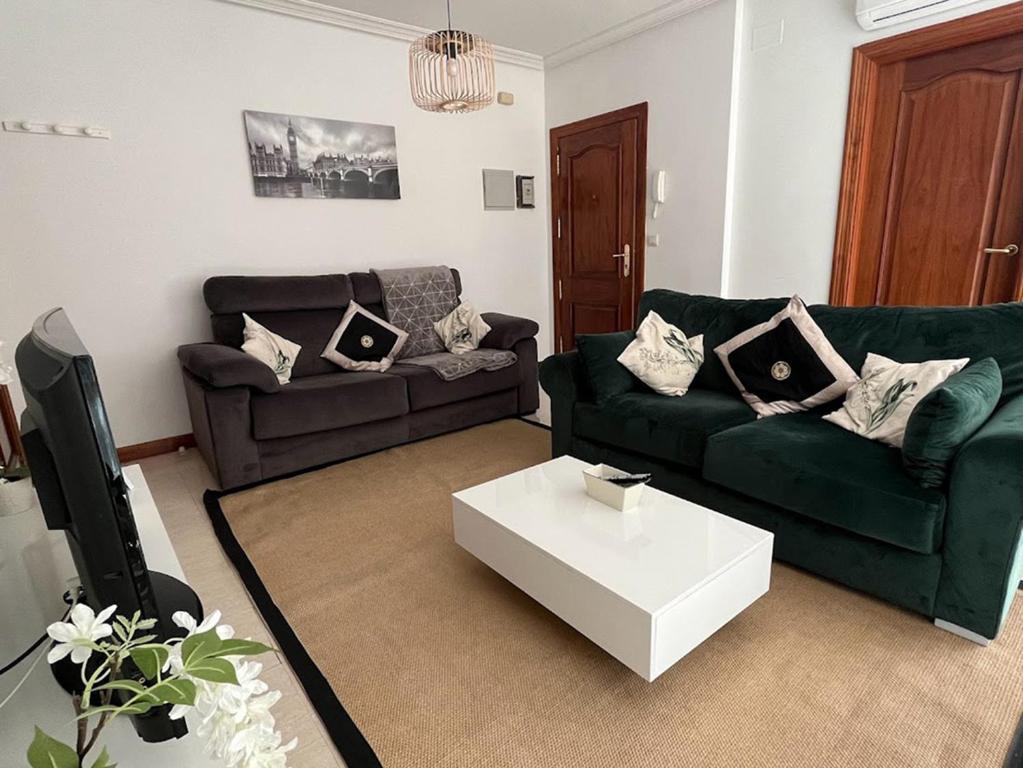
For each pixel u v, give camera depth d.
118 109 2.94
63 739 0.82
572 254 4.90
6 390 1.64
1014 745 1.20
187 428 3.39
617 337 2.74
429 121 4.11
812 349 2.21
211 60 3.18
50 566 1.32
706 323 2.74
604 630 1.34
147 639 0.55
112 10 2.86
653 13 3.73
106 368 3.10
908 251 3.10
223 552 2.14
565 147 4.72
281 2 3.29
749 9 3.41
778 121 3.40
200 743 0.80
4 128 2.68
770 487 1.84
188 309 3.30
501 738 1.28
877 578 1.65
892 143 3.05
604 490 1.74
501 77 4.50
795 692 1.37
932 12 2.74
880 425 1.84
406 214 4.11
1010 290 2.81
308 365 3.36
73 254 2.93
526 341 3.72
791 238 3.46
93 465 0.74
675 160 3.94
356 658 1.55
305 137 3.55
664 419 2.25
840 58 3.08
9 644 1.04
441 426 3.38
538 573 1.52
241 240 3.43
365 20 3.61
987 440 1.40
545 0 3.48
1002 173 2.76
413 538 2.21
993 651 1.48
